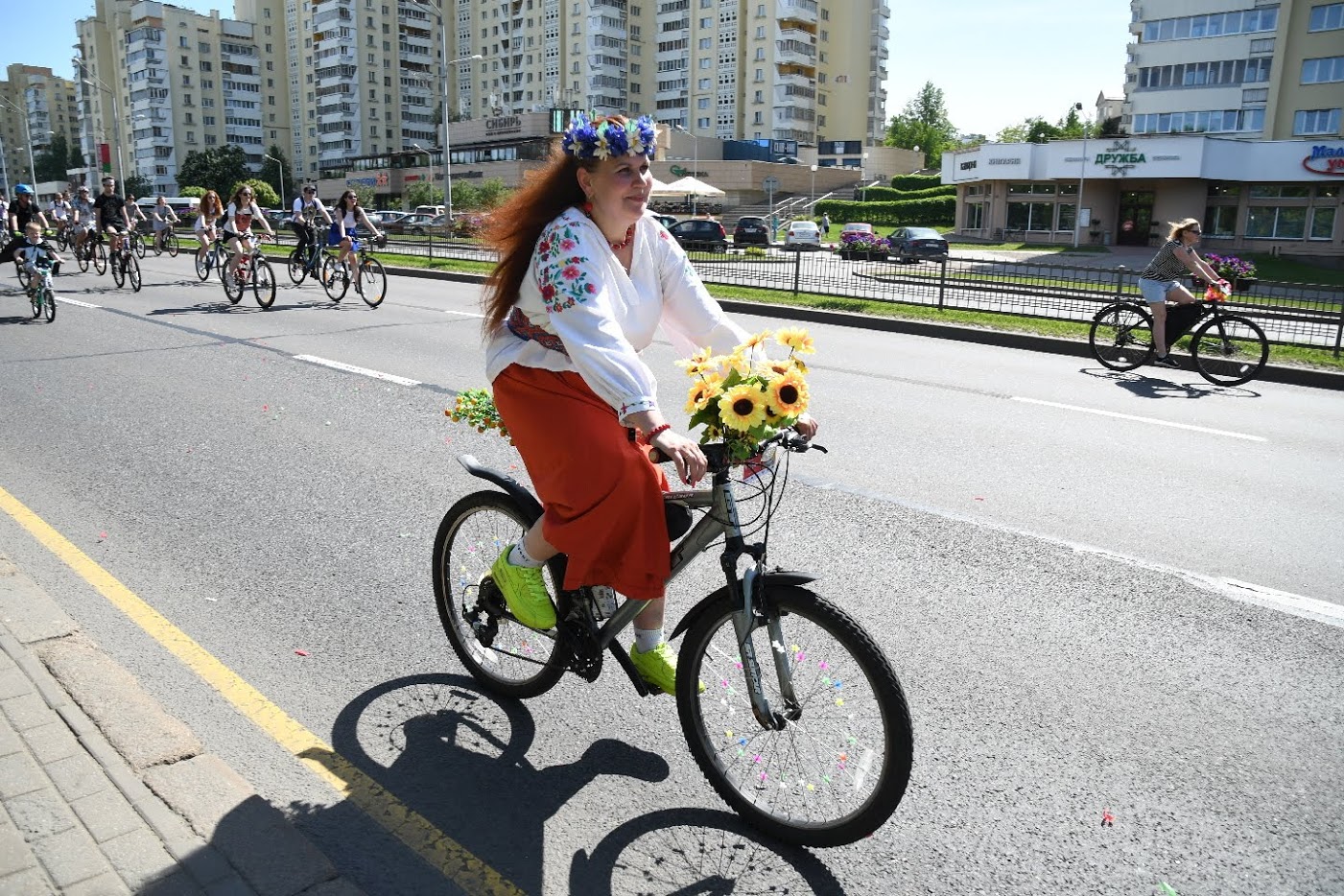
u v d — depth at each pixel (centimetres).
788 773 261
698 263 1894
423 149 9506
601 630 285
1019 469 622
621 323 256
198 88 12238
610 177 246
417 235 5450
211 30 12231
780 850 258
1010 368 1029
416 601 410
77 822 239
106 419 712
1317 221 4897
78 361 945
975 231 6050
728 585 254
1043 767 296
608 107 10406
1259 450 686
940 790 285
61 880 219
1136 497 567
